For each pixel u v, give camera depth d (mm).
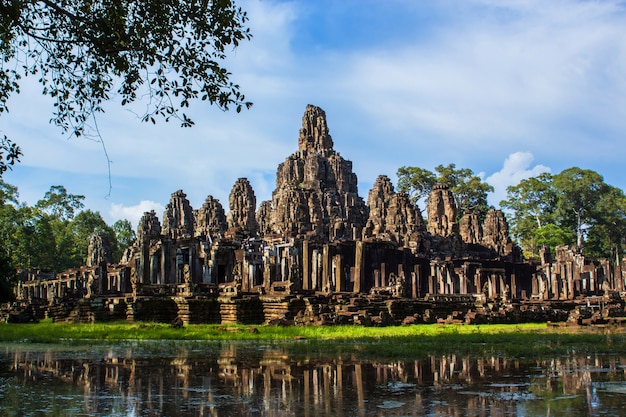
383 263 70438
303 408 12594
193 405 13008
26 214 103188
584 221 135875
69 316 51531
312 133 124688
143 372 18406
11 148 19703
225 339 32031
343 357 22281
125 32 19031
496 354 23156
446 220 105188
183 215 102312
